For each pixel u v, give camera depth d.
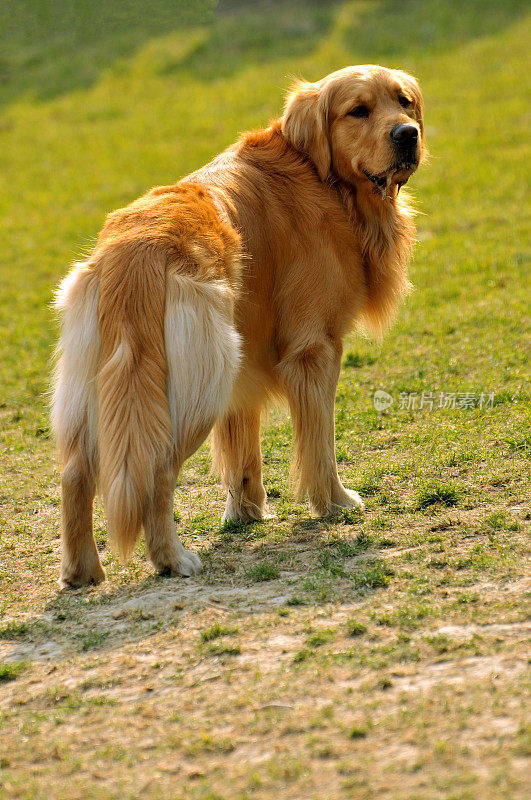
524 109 30.39
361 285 9.36
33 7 49.97
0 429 12.98
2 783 5.05
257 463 9.29
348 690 5.50
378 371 13.59
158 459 7.04
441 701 5.23
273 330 8.90
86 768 5.11
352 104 8.89
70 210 27.02
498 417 10.90
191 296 7.14
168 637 6.49
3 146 35.53
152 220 7.52
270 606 6.83
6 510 10.11
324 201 9.03
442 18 41.50
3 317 18.50
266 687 5.66
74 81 43.03
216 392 7.24
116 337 7.04
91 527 7.66
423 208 23.03
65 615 7.10
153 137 33.81
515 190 23.39
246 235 8.41
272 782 4.77
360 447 10.83
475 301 16.27
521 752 4.70
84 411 7.32
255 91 36.78
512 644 5.75
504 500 8.49
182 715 5.50
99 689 5.95
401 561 7.40
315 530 8.64
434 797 4.47
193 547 8.60
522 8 41.41
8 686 6.11
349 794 4.59
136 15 49.19
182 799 4.73
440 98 32.84
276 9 46.41
